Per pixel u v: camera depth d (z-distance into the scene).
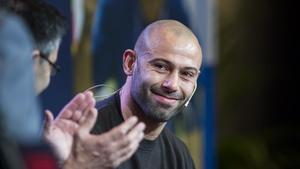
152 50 3.89
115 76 6.20
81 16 5.84
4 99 2.68
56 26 3.20
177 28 3.95
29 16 3.10
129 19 6.36
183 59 3.88
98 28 6.02
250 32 11.73
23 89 2.74
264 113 12.02
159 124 4.00
